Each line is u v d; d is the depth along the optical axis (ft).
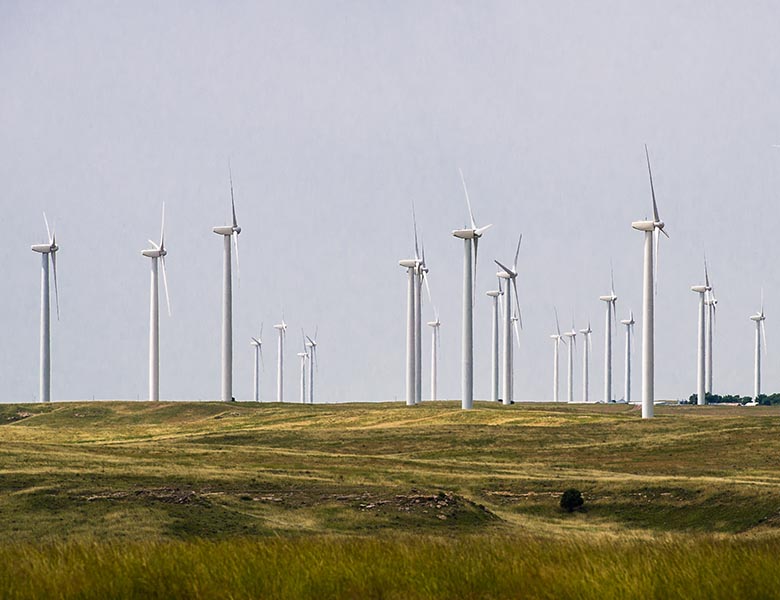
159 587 376.68
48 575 387.55
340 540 508.12
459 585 382.83
